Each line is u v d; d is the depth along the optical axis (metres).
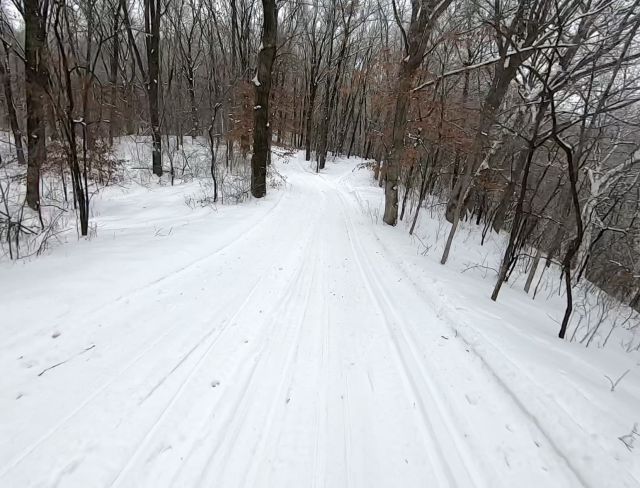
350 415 3.04
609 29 6.83
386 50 11.48
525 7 7.65
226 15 25.09
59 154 10.60
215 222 9.43
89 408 2.86
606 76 7.51
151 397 3.06
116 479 2.31
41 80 7.43
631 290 11.15
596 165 11.19
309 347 4.04
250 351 3.87
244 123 17.66
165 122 20.27
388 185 11.44
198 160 19.80
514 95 13.92
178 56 28.88
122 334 3.92
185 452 2.56
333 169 31.66
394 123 10.90
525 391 3.31
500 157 12.80
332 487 2.39
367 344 4.19
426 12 9.33
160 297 4.88
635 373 4.39
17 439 2.51
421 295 5.78
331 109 32.16
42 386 3.04
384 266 7.27
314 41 27.75
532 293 7.63
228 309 4.79
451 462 2.62
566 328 5.22
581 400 3.19
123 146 21.42
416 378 3.58
